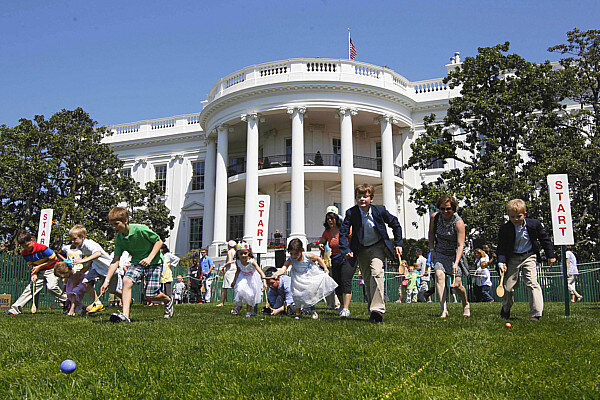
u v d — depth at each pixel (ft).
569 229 27.76
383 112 100.68
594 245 76.33
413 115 109.40
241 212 116.47
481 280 52.80
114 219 23.45
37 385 11.16
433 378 11.55
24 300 33.40
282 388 10.78
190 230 123.24
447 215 25.09
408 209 105.29
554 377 11.55
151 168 129.29
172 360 13.60
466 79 83.56
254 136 99.45
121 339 17.56
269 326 21.42
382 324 21.61
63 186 100.27
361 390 10.55
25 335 19.26
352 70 100.17
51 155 97.86
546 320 23.00
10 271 50.57
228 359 13.69
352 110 98.17
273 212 106.22
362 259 24.20
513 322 22.02
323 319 25.16
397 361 13.10
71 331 20.21
